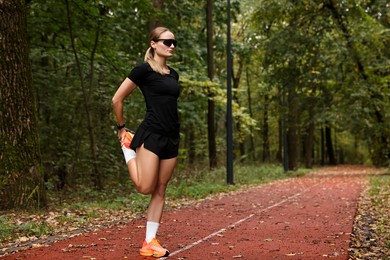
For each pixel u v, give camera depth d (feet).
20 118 28.63
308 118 101.09
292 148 96.37
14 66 28.55
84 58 50.90
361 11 74.64
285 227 22.13
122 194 40.98
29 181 28.66
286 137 93.61
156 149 14.71
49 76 52.29
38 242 18.39
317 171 104.27
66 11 42.91
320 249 16.51
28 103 29.19
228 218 25.93
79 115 52.95
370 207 30.60
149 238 15.38
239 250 16.37
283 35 76.33
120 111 15.01
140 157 14.82
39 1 41.68
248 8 95.09
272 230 21.20
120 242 18.21
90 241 18.47
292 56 74.84
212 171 64.49
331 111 79.20
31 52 50.16
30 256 15.60
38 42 50.75
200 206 32.60
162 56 15.14
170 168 15.33
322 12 76.89
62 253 16.05
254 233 20.33
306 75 77.10
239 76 121.08
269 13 77.77
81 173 50.72
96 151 47.96
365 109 74.28
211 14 68.08
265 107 131.03
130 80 14.84
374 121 79.56
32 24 45.01
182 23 74.08
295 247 16.92
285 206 32.30
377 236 19.52
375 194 39.81
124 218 26.18
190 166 72.23
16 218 24.85
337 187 51.57
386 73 78.13
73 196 39.78
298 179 71.20
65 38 48.14
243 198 39.06
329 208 30.55
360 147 167.53
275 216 26.61
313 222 23.88
